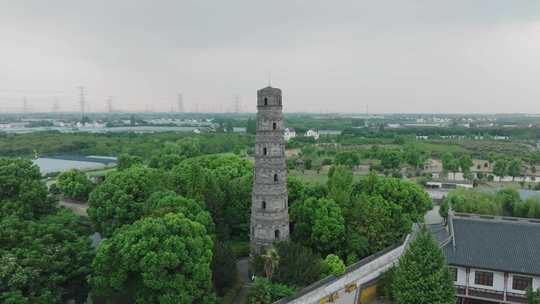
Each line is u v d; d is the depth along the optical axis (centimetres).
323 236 7800
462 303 6644
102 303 6419
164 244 5831
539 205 11081
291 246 7050
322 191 9475
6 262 5441
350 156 19662
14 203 7912
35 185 8425
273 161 7300
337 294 6869
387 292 7000
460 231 7081
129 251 5756
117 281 5762
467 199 11431
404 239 8525
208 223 7419
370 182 9606
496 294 6388
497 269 6350
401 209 8738
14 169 8494
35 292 5466
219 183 9781
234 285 7075
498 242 6769
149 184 8969
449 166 18712
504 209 11738
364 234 8100
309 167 19875
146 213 7875
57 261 5859
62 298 6091
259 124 7306
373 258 7688
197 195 8831
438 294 5691
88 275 6222
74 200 12925
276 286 6347
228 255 7100
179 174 9656
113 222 8138
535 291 5966
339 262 6956
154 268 5597
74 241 6556
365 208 8200
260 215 7419
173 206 7394
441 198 14525
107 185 8606
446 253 6744
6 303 5019
